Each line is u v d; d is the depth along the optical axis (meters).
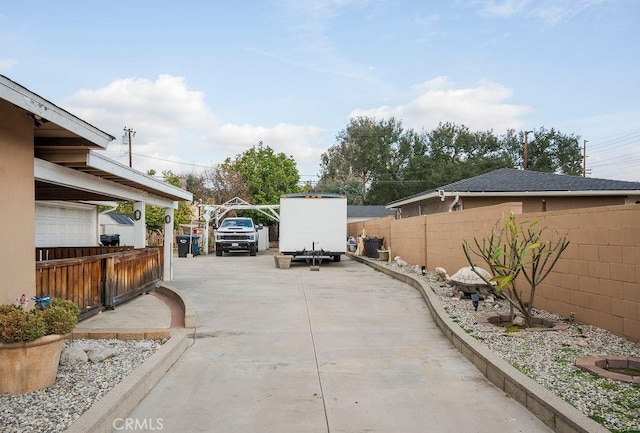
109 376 5.17
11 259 5.36
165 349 6.21
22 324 4.51
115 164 8.52
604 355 5.74
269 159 42.81
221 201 43.31
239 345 7.22
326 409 4.73
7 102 5.24
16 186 5.46
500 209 10.12
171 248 15.04
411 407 4.76
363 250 24.25
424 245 16.25
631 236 6.24
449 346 7.12
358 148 63.25
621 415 4.02
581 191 18.88
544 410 4.32
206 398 5.04
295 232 20.17
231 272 18.00
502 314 8.21
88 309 8.49
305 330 8.17
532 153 53.97
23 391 4.63
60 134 6.50
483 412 4.61
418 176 57.00
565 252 7.73
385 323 8.70
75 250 12.67
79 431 3.65
